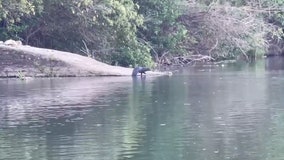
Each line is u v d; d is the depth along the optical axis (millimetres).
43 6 29359
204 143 12719
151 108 16844
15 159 11641
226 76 26125
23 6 27703
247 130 13891
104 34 30797
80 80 24391
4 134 13680
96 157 11719
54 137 13336
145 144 12664
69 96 19266
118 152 12070
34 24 30500
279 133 13547
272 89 20984
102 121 15031
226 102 17906
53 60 25906
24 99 18688
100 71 26109
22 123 14875
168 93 19969
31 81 24125
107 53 30828
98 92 20234
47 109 16812
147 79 24766
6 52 25672
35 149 12336
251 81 23812
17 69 25688
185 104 17531
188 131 13844
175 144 12664
